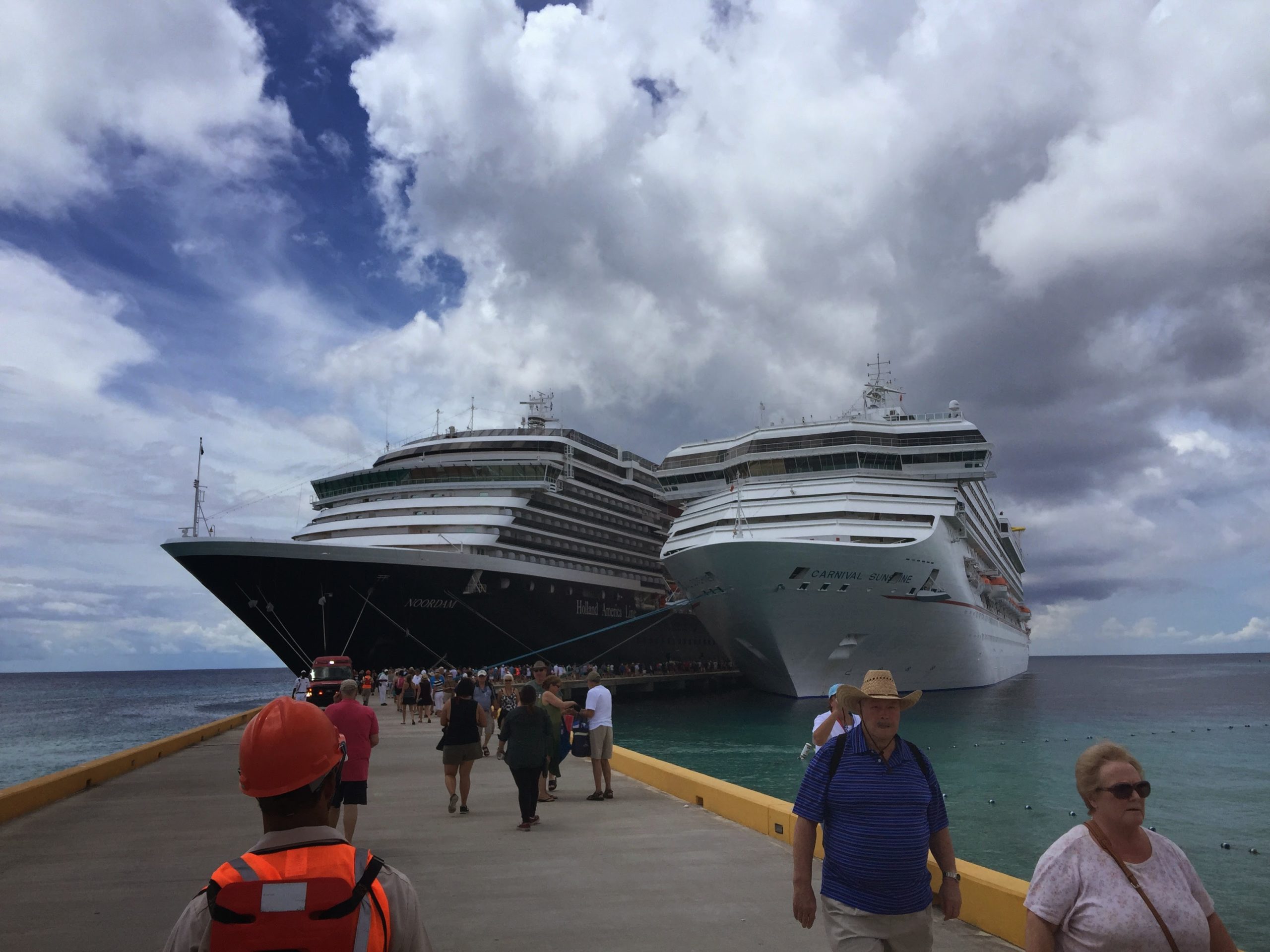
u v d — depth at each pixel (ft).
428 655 170.40
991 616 213.87
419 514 182.50
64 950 21.24
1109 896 11.07
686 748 117.91
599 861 29.78
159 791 45.96
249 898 7.22
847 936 14.24
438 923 23.03
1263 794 83.41
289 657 165.68
